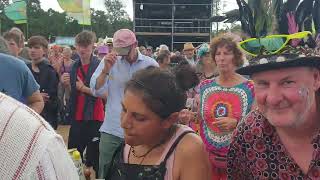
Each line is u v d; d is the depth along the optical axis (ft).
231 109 10.30
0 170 3.23
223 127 9.92
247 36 5.94
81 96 16.75
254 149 5.59
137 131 5.65
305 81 4.89
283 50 4.86
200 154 5.77
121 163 6.00
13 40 15.72
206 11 68.69
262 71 4.98
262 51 4.95
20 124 3.35
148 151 5.90
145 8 69.46
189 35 69.82
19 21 53.36
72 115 16.89
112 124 13.62
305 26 5.39
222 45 10.41
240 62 10.39
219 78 10.78
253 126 5.58
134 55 13.67
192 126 11.46
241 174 5.92
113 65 13.79
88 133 16.93
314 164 5.15
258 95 5.09
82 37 16.63
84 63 16.80
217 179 10.18
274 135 5.41
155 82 5.55
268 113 5.06
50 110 17.31
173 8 69.10
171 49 70.59
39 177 3.32
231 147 5.85
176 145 5.79
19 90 11.18
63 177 3.50
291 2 5.41
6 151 3.26
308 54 4.85
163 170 5.71
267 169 5.51
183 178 5.71
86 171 9.75
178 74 9.19
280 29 5.47
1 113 3.35
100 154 13.88
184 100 5.83
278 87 4.92
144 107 5.54
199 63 14.51
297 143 5.24
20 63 11.28
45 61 17.49
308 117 5.05
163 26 70.13
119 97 13.64
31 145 3.32
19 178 3.25
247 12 5.89
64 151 3.59
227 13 6.37
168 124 5.73
